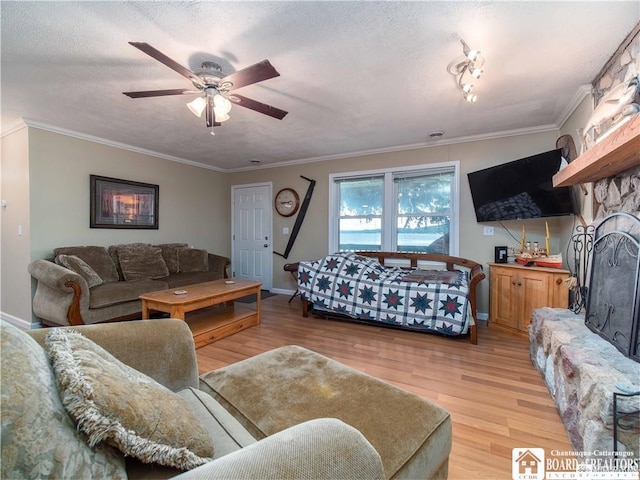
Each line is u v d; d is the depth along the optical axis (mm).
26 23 1696
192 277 4191
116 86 2457
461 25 1729
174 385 1324
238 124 3346
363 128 3473
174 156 4797
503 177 3395
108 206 3986
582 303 2590
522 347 2863
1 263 3709
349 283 3570
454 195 3938
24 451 513
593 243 2096
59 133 3520
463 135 3725
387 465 884
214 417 1071
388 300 3318
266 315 3986
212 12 1618
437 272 3580
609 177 2129
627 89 1597
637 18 1671
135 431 689
